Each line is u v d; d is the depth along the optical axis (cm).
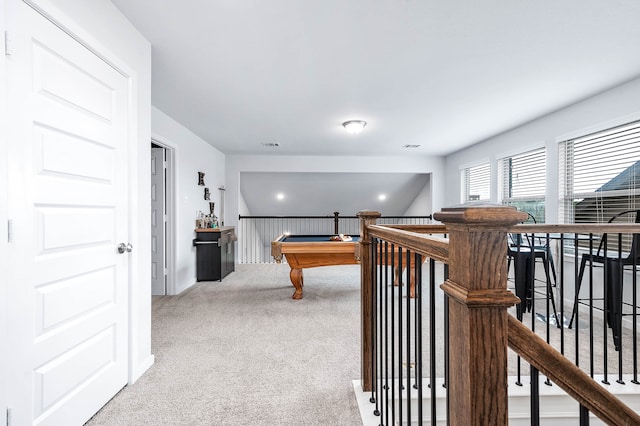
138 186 205
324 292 420
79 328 155
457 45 226
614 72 267
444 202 661
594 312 316
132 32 201
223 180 632
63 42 145
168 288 409
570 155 356
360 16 193
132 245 196
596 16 191
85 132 159
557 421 185
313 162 652
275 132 470
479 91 309
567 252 352
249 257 812
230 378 202
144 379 201
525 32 209
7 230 119
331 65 257
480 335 62
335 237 465
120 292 188
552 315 318
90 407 162
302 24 202
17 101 123
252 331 281
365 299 181
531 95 319
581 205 343
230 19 196
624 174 297
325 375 205
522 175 439
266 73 272
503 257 62
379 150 599
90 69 162
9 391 119
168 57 244
